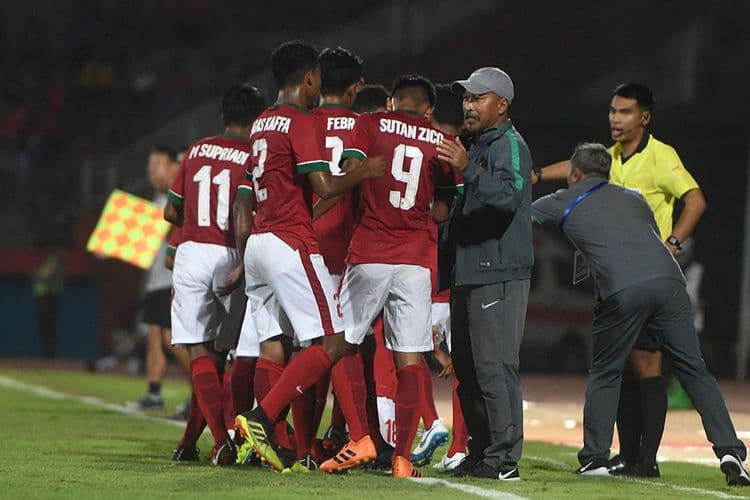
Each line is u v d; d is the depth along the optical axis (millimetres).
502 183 25203
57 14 119562
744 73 82750
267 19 113250
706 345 82188
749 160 83750
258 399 26328
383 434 28500
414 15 88688
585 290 82062
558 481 26172
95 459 29156
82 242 92250
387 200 25906
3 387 58531
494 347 26062
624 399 28812
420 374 26297
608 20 85500
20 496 21938
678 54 83688
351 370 26359
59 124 109125
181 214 30391
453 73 88062
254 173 26312
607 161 28547
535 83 85312
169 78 111688
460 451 29375
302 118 25766
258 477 25125
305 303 25641
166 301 47156
